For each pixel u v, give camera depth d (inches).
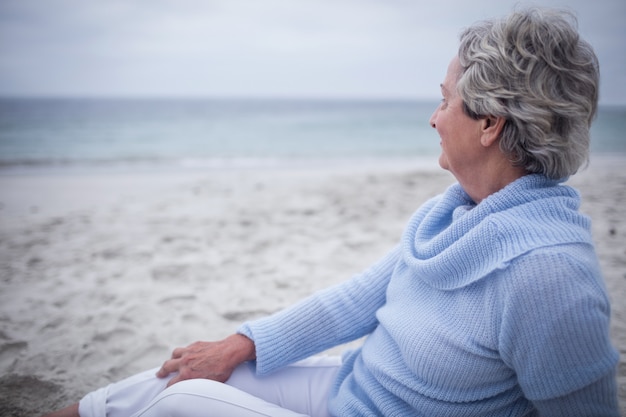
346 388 50.4
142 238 187.3
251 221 213.2
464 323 40.3
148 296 130.3
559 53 36.3
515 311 35.8
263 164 554.6
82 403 51.9
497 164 40.6
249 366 55.0
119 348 103.4
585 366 34.4
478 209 39.9
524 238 36.3
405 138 991.0
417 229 47.9
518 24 37.1
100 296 130.5
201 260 159.8
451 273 40.9
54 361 98.0
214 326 113.1
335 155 690.8
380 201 255.4
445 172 388.5
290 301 126.3
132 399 51.8
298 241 181.6
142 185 348.2
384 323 47.6
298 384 54.9
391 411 44.8
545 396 36.3
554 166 38.2
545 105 36.3
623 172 358.9
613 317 108.2
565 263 34.3
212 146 827.4
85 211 243.9
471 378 40.6
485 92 37.9
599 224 187.8
